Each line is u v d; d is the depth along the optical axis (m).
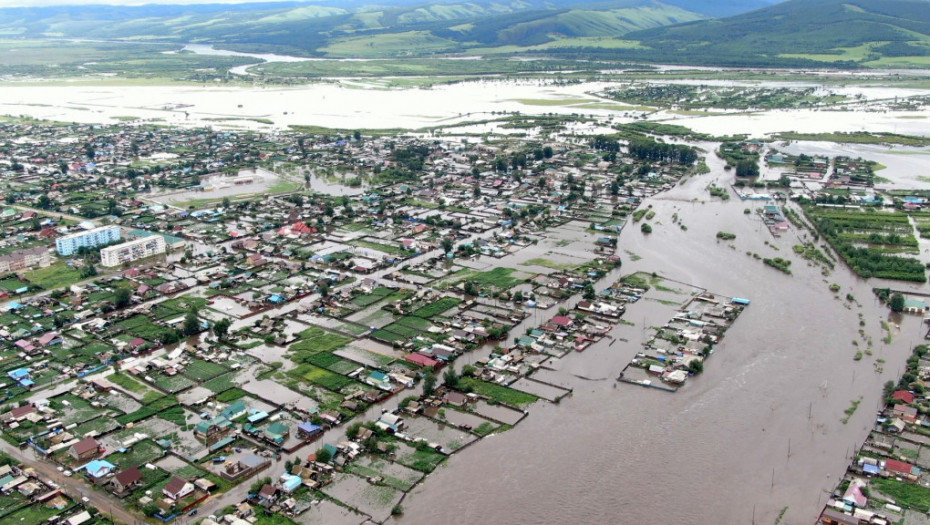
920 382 160.25
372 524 119.69
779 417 150.62
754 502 125.50
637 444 141.88
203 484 127.50
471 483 130.25
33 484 127.81
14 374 165.50
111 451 138.25
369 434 142.00
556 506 124.56
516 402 156.38
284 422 148.00
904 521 118.38
